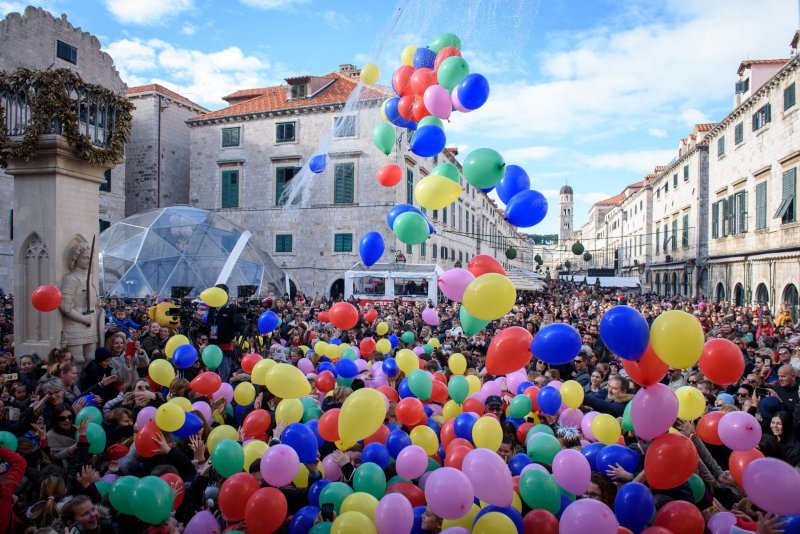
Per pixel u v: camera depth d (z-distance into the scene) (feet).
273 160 101.71
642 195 167.53
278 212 101.55
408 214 18.11
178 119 115.44
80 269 27.68
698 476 13.37
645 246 163.12
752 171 81.25
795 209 66.90
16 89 26.00
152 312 31.53
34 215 26.73
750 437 12.56
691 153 112.78
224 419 19.61
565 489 12.55
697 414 15.11
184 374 26.05
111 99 28.50
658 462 11.41
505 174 18.21
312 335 35.17
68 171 26.94
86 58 91.71
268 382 16.08
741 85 91.71
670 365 12.28
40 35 83.46
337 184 98.17
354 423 13.29
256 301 38.01
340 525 10.41
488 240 186.91
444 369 26.94
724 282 94.22
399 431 15.58
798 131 66.33
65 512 10.67
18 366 23.81
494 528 10.64
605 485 12.71
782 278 70.69
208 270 82.48
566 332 14.20
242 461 13.38
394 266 85.10
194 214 87.66
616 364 28.17
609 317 12.06
